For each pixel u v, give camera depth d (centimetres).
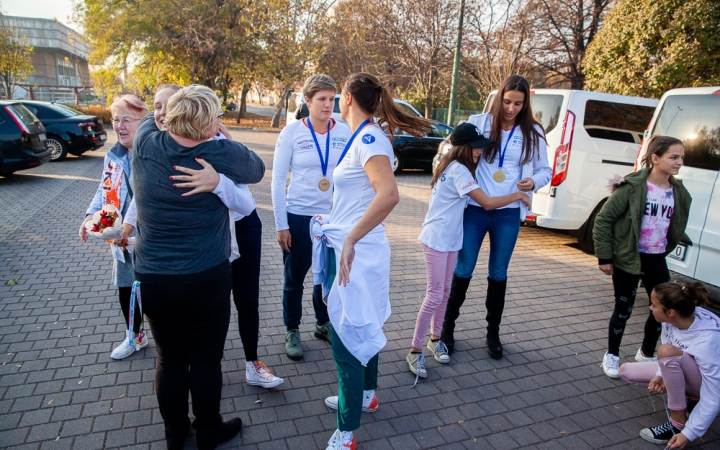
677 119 448
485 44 2016
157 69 2773
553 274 568
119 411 277
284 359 344
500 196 332
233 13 2614
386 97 238
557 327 421
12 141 924
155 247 214
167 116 207
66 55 6141
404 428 277
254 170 234
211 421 247
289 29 2528
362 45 2489
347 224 239
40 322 379
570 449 267
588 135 620
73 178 1025
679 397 269
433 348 355
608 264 334
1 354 330
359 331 231
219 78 2919
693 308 268
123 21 2419
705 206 401
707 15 905
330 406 290
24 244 575
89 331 367
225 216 229
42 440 250
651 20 951
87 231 292
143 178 210
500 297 354
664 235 329
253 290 298
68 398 286
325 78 322
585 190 630
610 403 312
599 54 1102
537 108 666
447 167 314
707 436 287
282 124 2988
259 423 274
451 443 266
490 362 356
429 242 320
